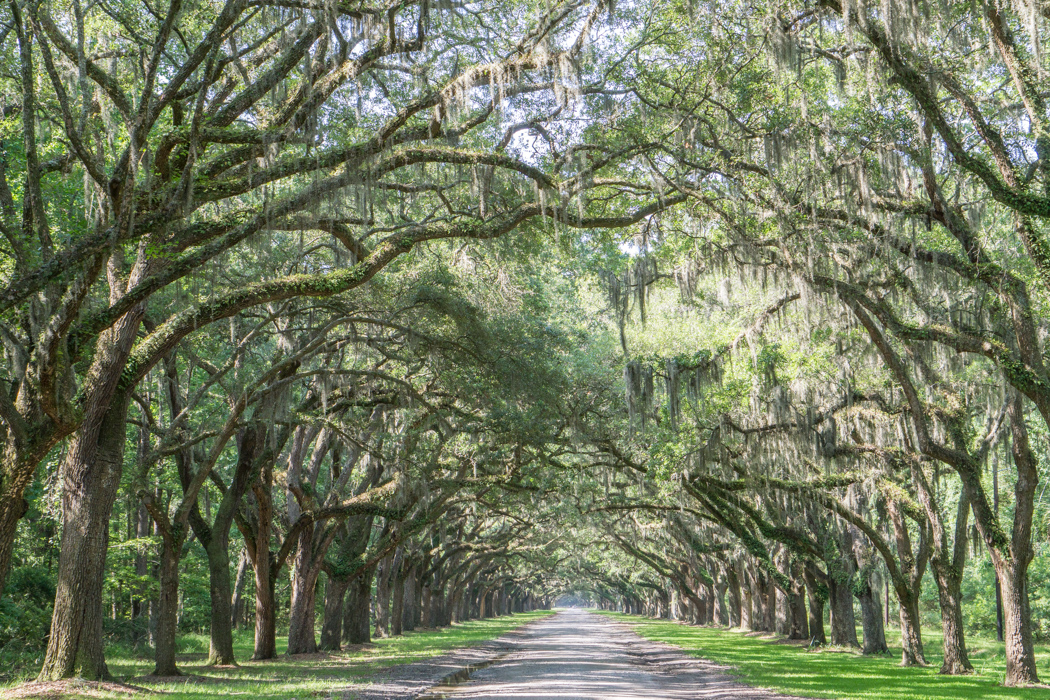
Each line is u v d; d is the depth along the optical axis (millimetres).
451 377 24594
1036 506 40938
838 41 18750
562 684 22562
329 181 15562
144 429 26547
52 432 13734
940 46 17016
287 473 29969
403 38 16250
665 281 23266
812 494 27812
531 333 25094
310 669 25188
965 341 18969
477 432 26953
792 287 20906
